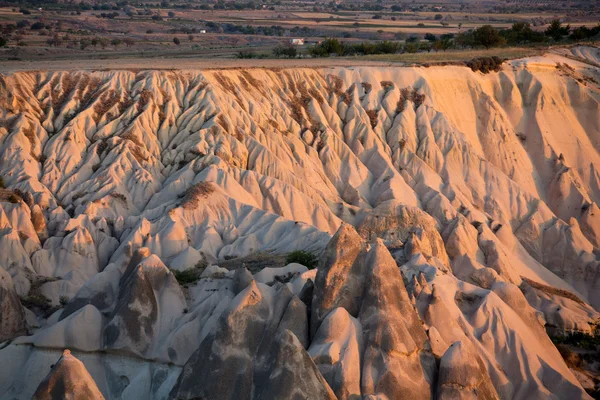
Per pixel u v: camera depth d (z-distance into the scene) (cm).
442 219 7219
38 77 7606
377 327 3438
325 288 3572
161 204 6419
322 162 7650
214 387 3269
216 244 5722
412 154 7975
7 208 5650
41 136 7012
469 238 6656
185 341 3784
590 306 6669
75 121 7088
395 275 3597
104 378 3778
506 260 6612
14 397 3678
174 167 6938
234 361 3325
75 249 5478
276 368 3156
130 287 3912
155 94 7562
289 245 5697
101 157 6881
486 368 3912
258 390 3256
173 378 3609
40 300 4756
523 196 7950
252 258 5444
